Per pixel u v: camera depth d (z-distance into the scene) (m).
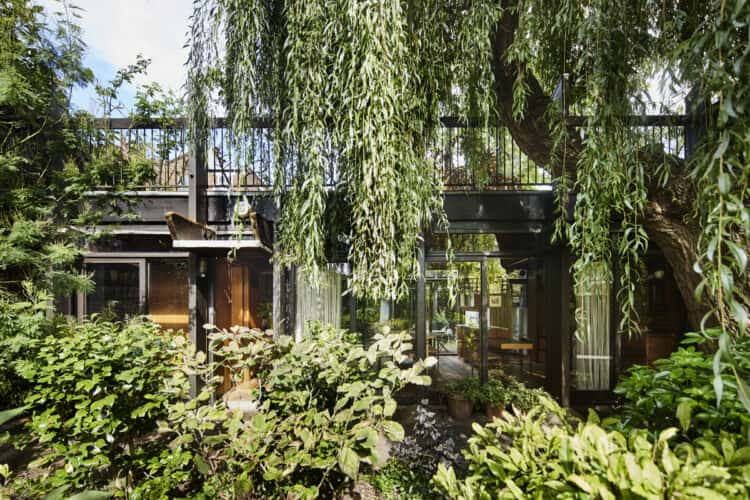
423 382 2.03
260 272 4.62
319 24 2.09
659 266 4.37
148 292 4.43
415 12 2.22
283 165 2.59
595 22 1.78
